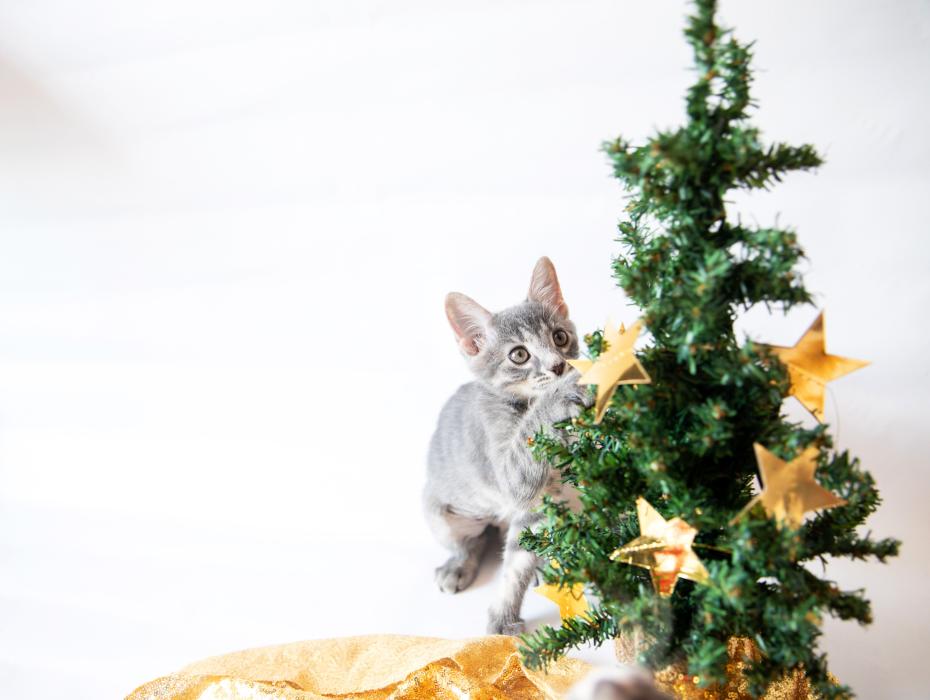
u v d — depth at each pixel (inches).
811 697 29.5
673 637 27.6
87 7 56.4
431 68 52.6
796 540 24.6
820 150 46.3
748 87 26.2
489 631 42.4
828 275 46.1
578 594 29.9
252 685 33.3
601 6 49.1
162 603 48.6
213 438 59.4
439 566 47.9
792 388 26.5
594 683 22.9
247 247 59.1
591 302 50.2
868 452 43.4
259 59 55.2
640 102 50.1
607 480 27.9
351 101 54.5
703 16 24.9
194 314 60.9
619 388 27.2
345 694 33.0
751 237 25.8
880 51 45.2
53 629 48.1
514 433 42.6
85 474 60.5
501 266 53.6
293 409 58.5
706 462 27.7
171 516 55.3
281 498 54.6
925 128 44.9
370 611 45.3
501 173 53.1
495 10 50.7
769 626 26.1
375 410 56.4
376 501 52.9
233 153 57.6
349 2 52.5
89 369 63.6
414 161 54.3
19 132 60.6
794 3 45.7
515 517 42.8
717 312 25.1
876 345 44.6
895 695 36.5
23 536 56.4
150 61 56.9
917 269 45.0
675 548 26.5
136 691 33.7
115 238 61.6
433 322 55.5
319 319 57.8
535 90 51.4
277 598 47.4
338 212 56.6
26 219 62.9
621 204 51.1
